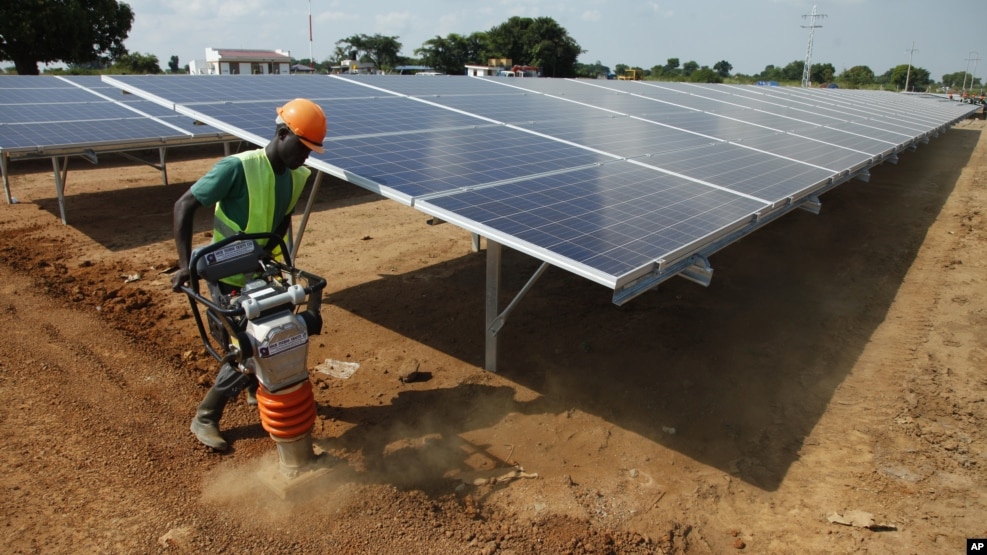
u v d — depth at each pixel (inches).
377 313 293.9
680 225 192.7
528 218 184.4
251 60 2287.2
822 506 182.1
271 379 151.5
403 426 205.3
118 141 417.1
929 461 204.1
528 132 307.9
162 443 184.4
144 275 323.6
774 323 309.6
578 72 3695.9
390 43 3265.3
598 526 166.6
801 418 227.9
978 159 888.3
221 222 168.2
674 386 244.1
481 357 256.1
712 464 198.7
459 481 180.4
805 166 308.2
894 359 275.1
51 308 270.4
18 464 168.6
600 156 273.3
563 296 327.9
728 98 677.3
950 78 6732.3
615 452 201.0
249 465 178.2
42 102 513.0
